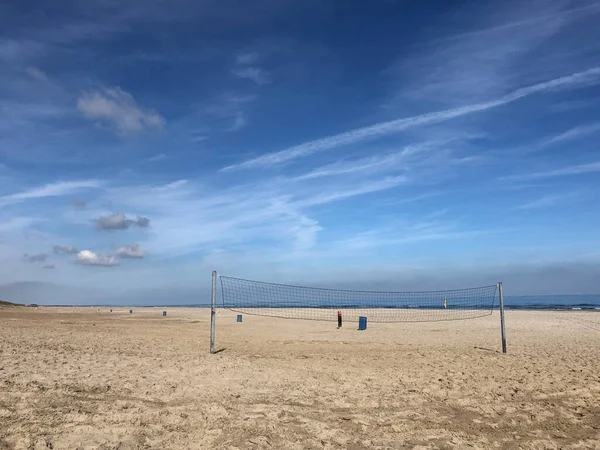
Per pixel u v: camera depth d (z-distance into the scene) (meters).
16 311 34.78
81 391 6.20
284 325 21.30
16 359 8.30
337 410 5.86
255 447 4.42
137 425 4.91
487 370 8.84
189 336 15.18
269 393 6.55
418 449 4.60
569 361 10.11
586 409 6.26
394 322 22.73
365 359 10.07
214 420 5.19
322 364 9.23
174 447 4.35
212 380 7.22
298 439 4.72
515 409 6.17
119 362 8.55
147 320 25.28
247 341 13.78
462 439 4.96
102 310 46.66
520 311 35.03
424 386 7.31
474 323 21.91
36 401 5.58
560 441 5.02
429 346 12.87
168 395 6.21
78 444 4.29
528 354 11.24
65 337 13.07
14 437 4.32
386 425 5.34
